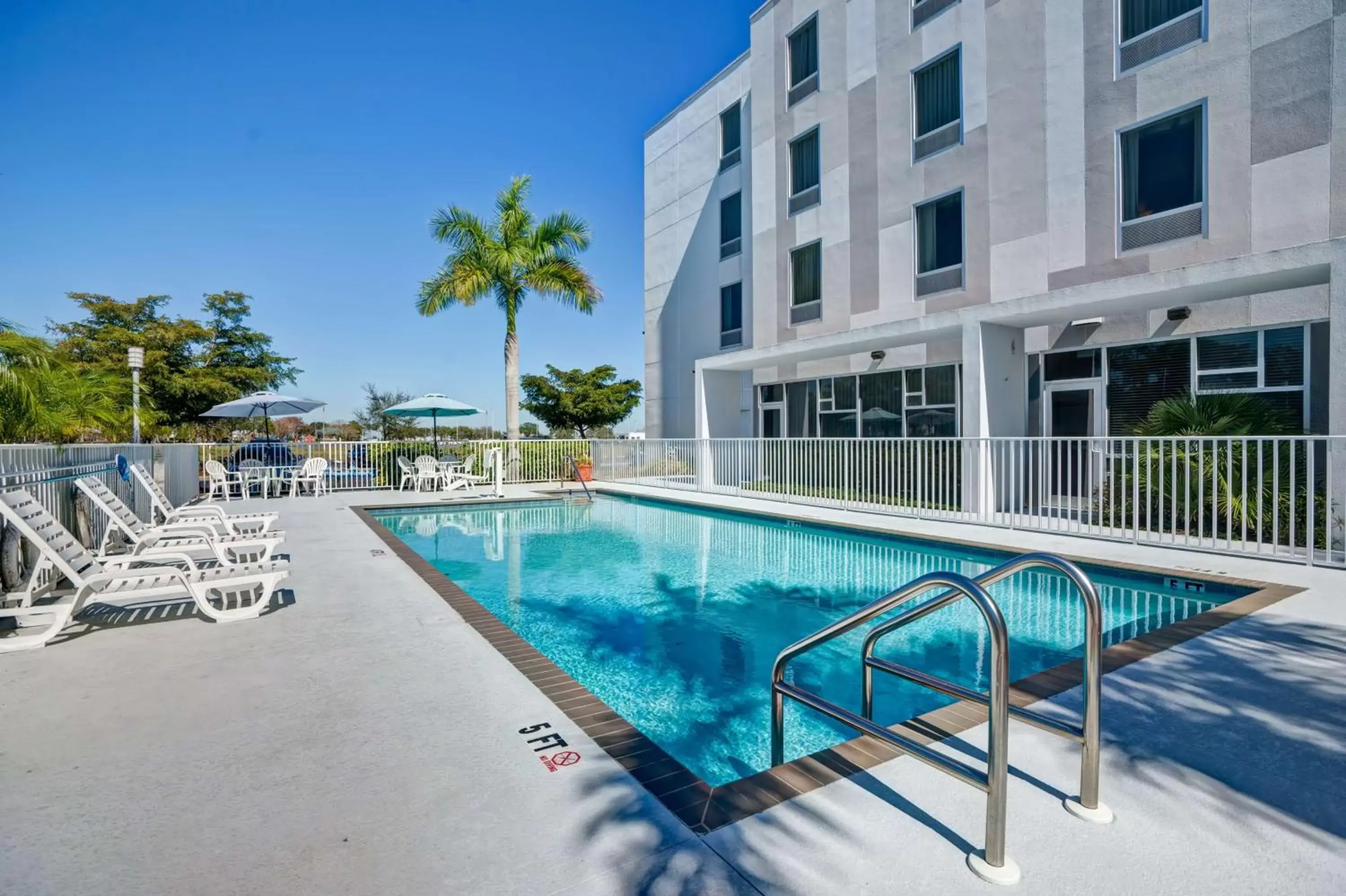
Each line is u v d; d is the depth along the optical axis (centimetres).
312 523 1067
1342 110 800
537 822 226
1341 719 306
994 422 1049
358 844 213
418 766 267
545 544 1037
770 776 259
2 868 200
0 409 790
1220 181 905
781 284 1650
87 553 497
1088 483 891
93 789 248
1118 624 574
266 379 2483
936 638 554
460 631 465
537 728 305
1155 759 269
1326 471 735
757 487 1418
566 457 1984
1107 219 1027
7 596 458
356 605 542
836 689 455
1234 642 419
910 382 1362
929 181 1292
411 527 1220
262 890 190
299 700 338
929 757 216
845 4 1463
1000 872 193
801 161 1598
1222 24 900
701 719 411
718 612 655
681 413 2239
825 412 1556
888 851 208
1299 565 657
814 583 770
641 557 933
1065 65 1077
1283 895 186
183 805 237
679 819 229
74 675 375
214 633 462
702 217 2127
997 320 1031
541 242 2028
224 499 1485
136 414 1309
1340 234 802
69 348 2116
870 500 1155
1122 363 1032
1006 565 247
